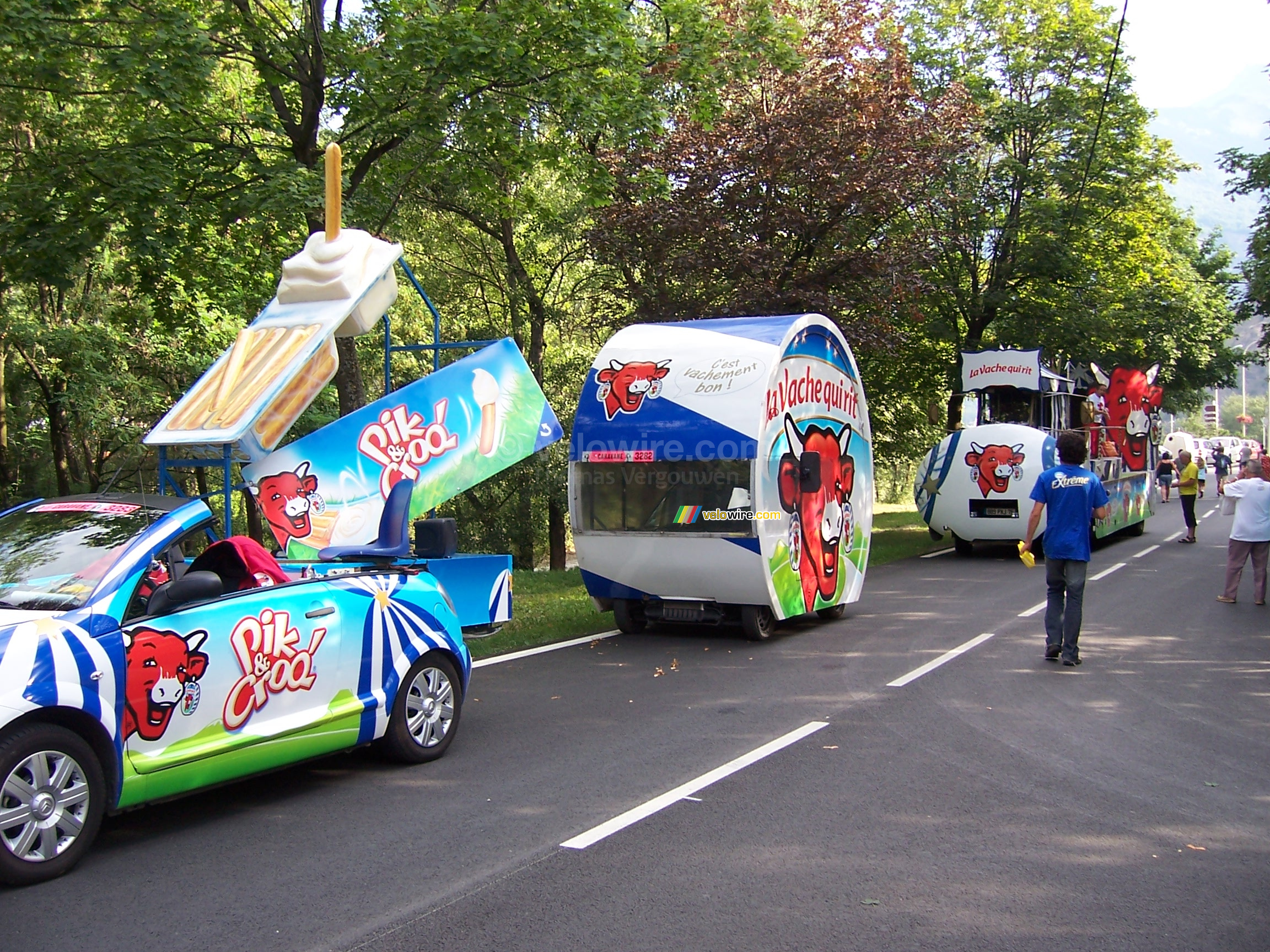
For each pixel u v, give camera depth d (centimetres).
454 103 1351
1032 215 2620
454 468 963
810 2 1886
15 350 2173
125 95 1390
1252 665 958
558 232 2098
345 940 411
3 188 1334
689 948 404
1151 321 3316
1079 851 505
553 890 461
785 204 1783
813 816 556
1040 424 2052
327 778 635
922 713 784
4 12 1134
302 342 849
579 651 1055
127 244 1348
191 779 522
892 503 4516
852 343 1869
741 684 891
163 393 2266
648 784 615
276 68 1344
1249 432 13175
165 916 434
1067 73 2702
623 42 1375
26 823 459
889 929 420
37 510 586
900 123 1809
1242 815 558
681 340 1093
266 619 567
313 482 897
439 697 679
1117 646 1049
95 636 486
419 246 2312
